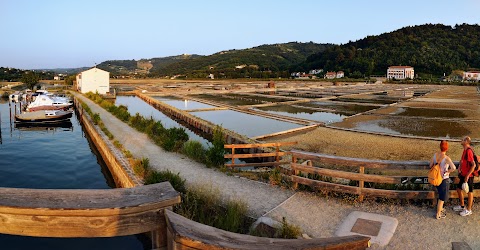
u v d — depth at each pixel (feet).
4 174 56.39
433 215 25.61
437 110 124.98
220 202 29.68
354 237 9.14
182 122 108.68
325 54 602.85
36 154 71.00
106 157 59.72
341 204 28.32
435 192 26.78
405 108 131.75
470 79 409.49
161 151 55.31
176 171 42.06
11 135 93.71
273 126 90.74
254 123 95.91
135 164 43.21
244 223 25.84
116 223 8.25
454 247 19.45
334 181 34.50
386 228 23.62
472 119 101.86
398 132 80.53
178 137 65.05
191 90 234.58
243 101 159.22
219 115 112.47
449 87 295.48
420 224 24.26
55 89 238.89
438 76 458.91
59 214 8.00
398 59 509.35
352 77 465.88
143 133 73.61
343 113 117.50
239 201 28.12
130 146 59.57
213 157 45.55
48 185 51.24
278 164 45.44
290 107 135.03
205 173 41.14
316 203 28.84
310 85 318.24
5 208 7.97
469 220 24.64
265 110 125.59
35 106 120.47
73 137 91.50
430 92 228.43
